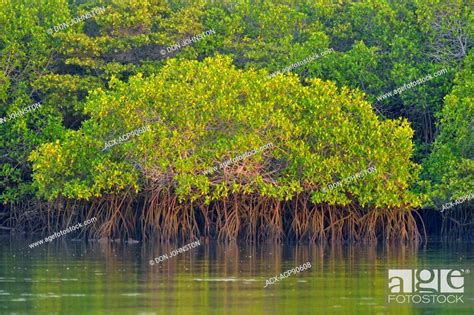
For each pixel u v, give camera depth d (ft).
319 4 320.70
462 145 278.67
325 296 169.68
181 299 164.66
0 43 295.89
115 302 161.27
